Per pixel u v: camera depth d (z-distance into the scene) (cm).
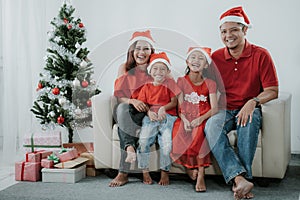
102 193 244
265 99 252
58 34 313
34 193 245
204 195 238
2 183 273
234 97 269
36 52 333
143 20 376
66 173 269
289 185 258
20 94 325
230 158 241
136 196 237
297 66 347
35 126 335
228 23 262
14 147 324
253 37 354
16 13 321
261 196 235
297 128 349
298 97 347
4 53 322
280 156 247
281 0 347
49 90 308
